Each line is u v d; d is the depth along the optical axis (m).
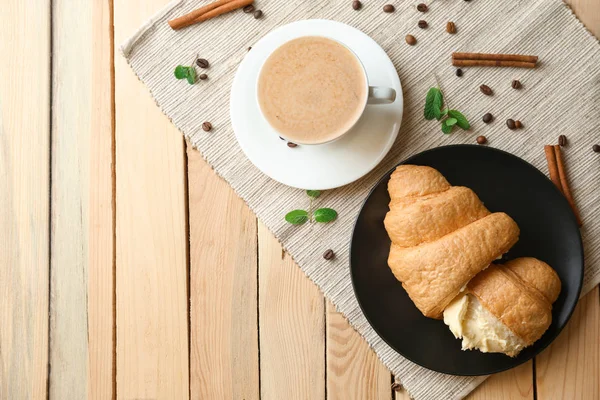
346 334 0.82
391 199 0.78
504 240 0.74
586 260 0.80
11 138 0.85
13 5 0.85
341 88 0.74
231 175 0.83
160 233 0.84
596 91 0.81
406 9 0.82
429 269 0.74
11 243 0.85
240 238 0.83
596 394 0.80
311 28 0.79
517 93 0.82
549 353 0.81
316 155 0.79
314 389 0.82
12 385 0.85
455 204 0.75
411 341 0.79
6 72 0.85
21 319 0.85
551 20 0.81
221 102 0.83
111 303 0.84
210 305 0.83
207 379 0.83
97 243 0.85
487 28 0.82
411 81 0.82
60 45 0.85
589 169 0.81
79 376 0.84
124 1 0.84
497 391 0.81
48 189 0.85
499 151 0.78
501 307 0.74
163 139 0.84
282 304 0.83
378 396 0.82
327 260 0.82
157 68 0.83
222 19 0.83
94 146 0.85
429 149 0.79
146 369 0.84
